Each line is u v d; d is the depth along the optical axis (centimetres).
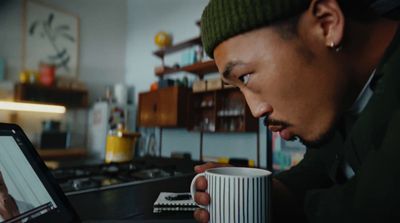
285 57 36
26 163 45
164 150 371
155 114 346
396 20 41
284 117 39
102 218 52
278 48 36
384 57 38
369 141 38
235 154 288
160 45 366
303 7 34
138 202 64
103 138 362
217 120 285
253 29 36
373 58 40
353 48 39
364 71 40
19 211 37
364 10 39
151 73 410
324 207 39
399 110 32
